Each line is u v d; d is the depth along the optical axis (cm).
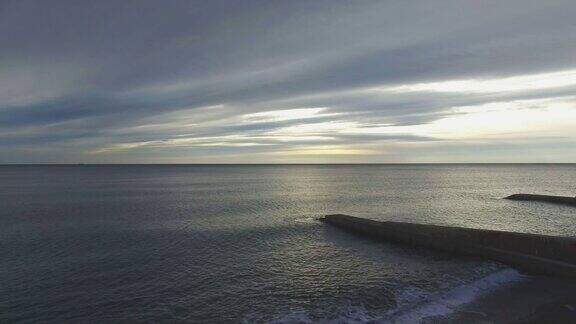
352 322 1936
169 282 2544
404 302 2177
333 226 4503
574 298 2138
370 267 2870
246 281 2575
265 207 6328
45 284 2491
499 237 2988
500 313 1959
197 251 3350
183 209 6009
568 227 4416
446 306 2089
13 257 3112
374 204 6762
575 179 15088
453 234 3284
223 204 6725
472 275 2608
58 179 15125
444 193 8919
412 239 3519
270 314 2058
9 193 8669
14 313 2059
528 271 2648
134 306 2159
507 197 7381
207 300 2247
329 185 11875
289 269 2841
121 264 2934
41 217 5112
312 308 2128
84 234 4022
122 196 8100
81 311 2089
